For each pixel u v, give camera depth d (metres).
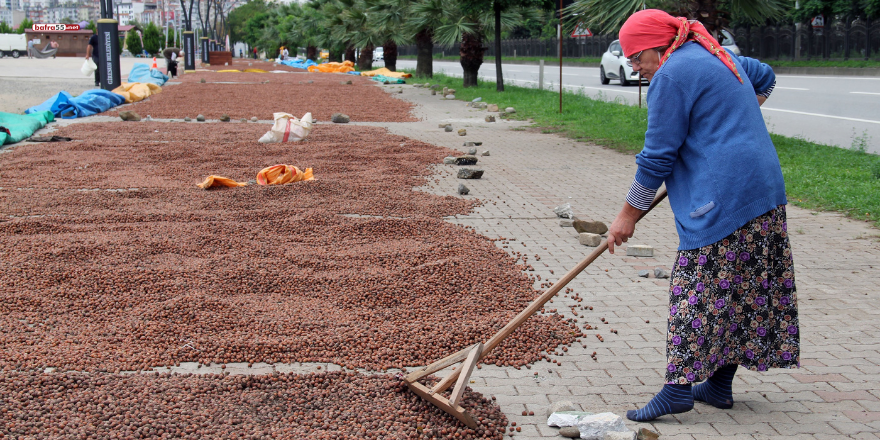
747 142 3.08
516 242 6.43
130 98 19.81
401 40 35.56
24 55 75.25
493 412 3.38
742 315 3.21
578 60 46.25
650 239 6.55
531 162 10.76
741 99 3.12
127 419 3.22
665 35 3.23
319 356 4.00
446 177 9.44
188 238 6.15
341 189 8.29
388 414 3.34
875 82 22.06
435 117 16.92
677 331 3.19
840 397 3.57
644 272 5.53
